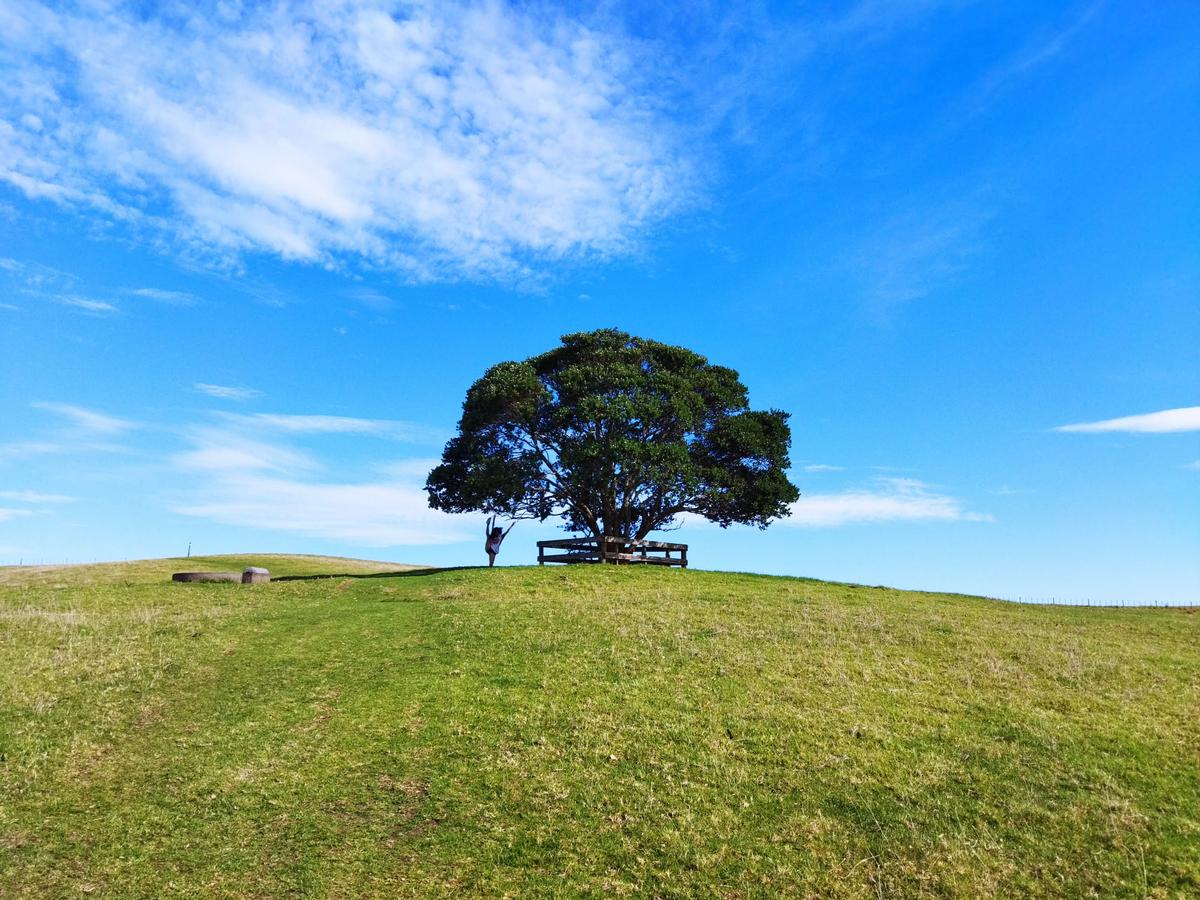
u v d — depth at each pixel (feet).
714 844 36.27
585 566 112.98
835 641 67.21
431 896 33.04
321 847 36.29
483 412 125.80
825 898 32.86
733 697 52.49
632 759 43.83
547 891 33.19
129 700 53.11
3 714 49.37
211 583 101.65
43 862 34.81
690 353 136.87
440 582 98.27
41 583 104.63
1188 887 32.91
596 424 122.31
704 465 135.13
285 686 56.13
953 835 36.73
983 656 64.08
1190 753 45.32
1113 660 65.36
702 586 98.53
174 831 37.50
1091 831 36.96
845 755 44.24
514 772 42.37
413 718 49.29
